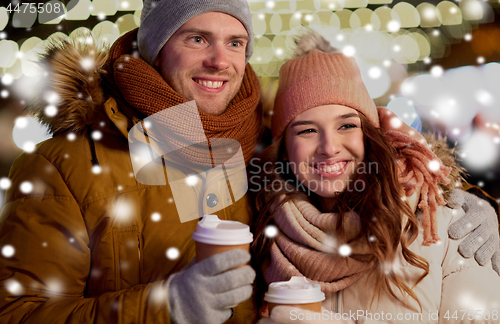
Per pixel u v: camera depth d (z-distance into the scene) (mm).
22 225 1109
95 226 1164
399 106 2123
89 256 1161
